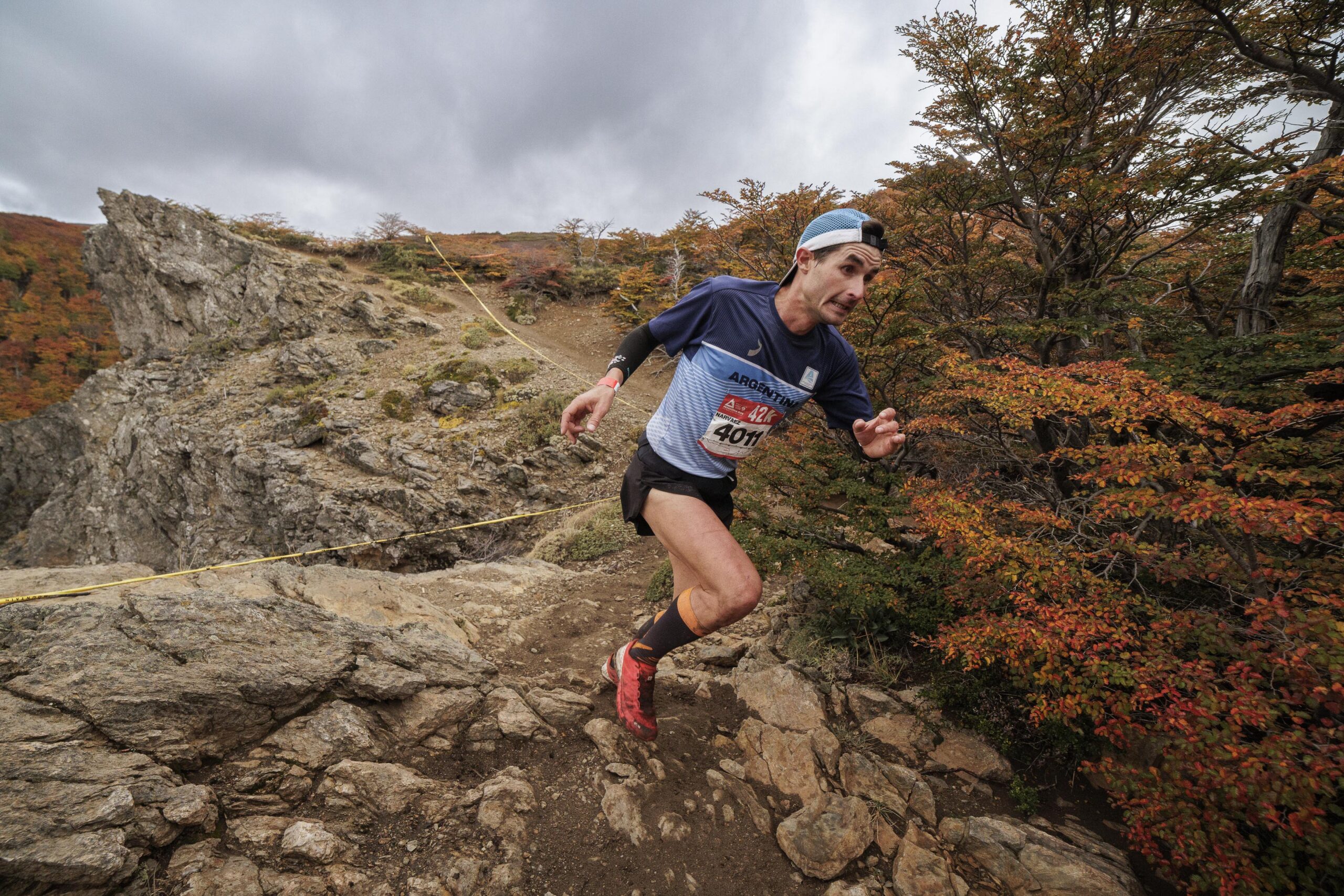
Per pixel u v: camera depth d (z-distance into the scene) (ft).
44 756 5.36
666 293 79.00
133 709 6.06
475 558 39.99
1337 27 13.23
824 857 6.96
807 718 9.50
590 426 5.57
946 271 19.66
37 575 10.41
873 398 15.39
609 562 24.66
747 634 13.66
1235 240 17.12
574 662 11.11
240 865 5.44
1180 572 7.86
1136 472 7.31
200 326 83.82
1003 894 7.06
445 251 115.44
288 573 11.26
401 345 72.69
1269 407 11.43
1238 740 6.30
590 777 7.44
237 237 86.63
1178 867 6.77
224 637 7.37
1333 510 6.83
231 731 6.61
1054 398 8.50
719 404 5.81
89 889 4.77
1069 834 8.07
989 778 8.89
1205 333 15.52
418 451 47.29
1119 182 13.67
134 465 66.54
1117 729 7.06
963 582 10.40
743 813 7.54
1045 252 16.81
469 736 7.89
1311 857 6.14
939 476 17.70
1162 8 14.52
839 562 12.13
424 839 6.23
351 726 7.16
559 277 105.40
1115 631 7.34
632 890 6.26
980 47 15.87
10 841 4.59
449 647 9.41
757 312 5.57
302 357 65.77
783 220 26.73
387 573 15.96
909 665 11.48
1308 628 5.79
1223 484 8.07
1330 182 12.79
